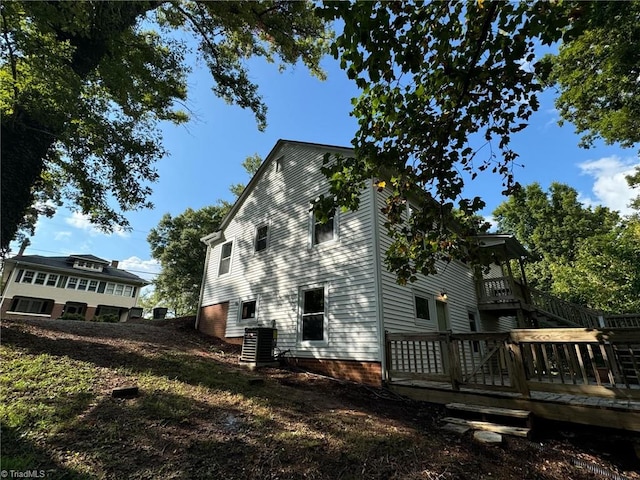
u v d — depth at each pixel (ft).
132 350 22.95
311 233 30.48
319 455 10.76
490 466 11.19
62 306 82.38
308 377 23.26
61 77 18.13
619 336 13.62
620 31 30.99
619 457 12.65
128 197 31.71
